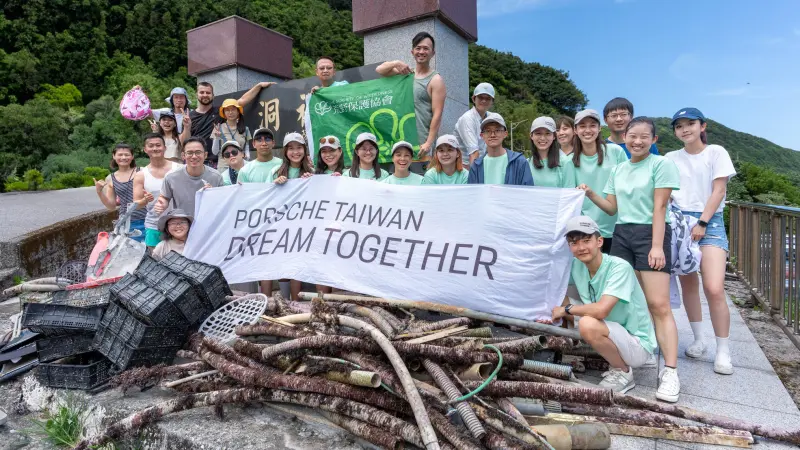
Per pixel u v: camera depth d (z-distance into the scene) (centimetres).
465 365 254
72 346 322
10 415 311
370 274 379
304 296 373
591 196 337
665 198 296
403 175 430
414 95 497
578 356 332
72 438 281
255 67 733
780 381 308
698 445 235
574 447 227
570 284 360
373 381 228
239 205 457
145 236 508
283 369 268
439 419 216
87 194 1434
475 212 362
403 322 327
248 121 637
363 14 574
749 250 567
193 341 310
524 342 264
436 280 358
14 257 653
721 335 326
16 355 353
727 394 290
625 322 294
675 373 283
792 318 413
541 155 388
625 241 316
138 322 296
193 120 640
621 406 263
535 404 255
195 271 345
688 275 352
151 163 514
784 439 233
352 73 563
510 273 341
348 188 417
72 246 794
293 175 468
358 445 228
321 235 411
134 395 293
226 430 245
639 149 307
